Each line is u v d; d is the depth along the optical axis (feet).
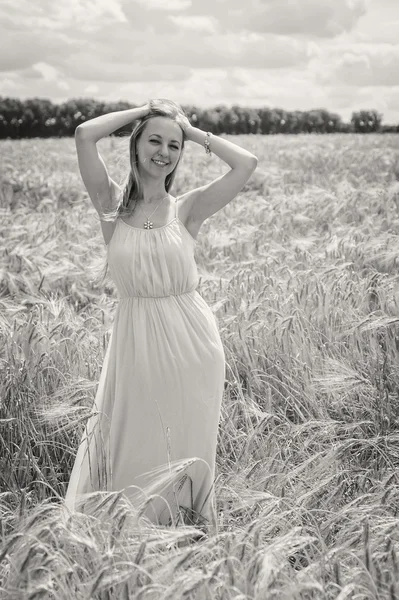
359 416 14.49
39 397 13.85
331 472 11.83
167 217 11.43
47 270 22.04
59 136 169.48
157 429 11.16
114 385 11.41
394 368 15.52
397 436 12.89
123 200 11.30
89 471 11.19
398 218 29.96
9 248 25.98
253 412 13.64
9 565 8.46
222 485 11.73
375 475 12.16
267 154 72.79
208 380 11.31
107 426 11.48
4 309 18.71
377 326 16.29
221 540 9.07
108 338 15.97
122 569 8.55
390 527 9.00
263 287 18.60
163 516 11.32
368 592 7.98
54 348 15.44
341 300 18.34
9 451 12.99
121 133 11.80
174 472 9.73
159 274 11.16
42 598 7.84
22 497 9.75
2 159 73.20
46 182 48.83
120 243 11.24
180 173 50.01
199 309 11.52
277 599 7.73
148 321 11.20
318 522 10.80
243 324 16.60
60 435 13.30
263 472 11.73
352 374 14.58
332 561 8.77
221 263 23.99
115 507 9.11
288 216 31.30
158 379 11.07
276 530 10.12
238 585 7.95
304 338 16.15
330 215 32.30
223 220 32.78
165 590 7.72
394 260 22.81
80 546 8.57
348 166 56.49
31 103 167.73
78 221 32.81
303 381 15.19
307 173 52.21
